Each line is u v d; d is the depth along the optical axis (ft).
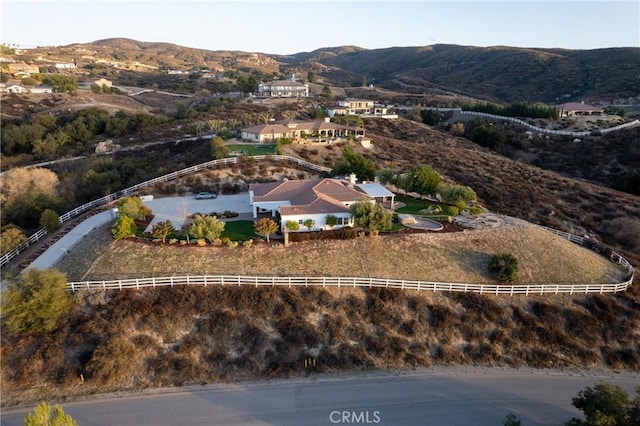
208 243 129.39
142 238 132.26
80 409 83.46
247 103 419.54
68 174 237.86
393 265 125.70
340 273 121.19
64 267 123.03
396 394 89.40
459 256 130.93
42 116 364.58
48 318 97.25
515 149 361.71
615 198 231.09
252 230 141.18
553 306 115.55
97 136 341.82
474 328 108.99
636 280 129.08
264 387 90.74
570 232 189.78
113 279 114.11
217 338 100.78
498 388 92.58
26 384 89.30
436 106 528.63
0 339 95.81
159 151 269.85
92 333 97.55
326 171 212.64
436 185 173.78
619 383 96.63
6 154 320.50
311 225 137.08
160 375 92.32
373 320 108.47
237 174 200.34
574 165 324.80
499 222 152.87
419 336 106.32
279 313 106.32
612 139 345.92
